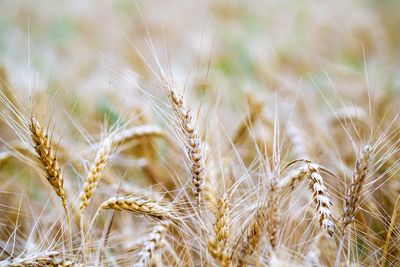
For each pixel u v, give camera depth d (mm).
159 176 805
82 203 664
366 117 873
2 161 765
